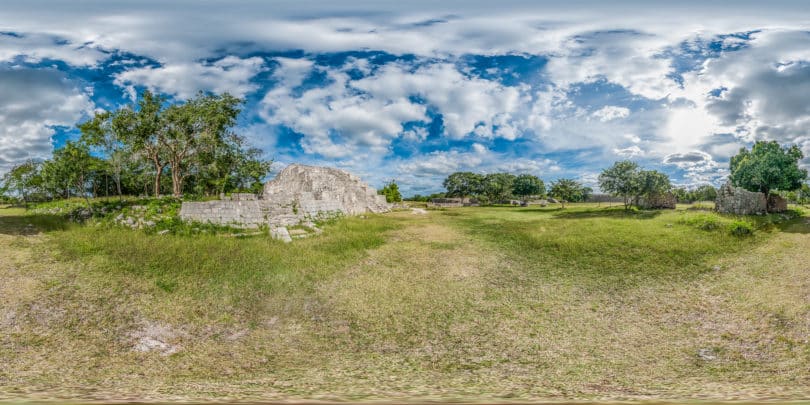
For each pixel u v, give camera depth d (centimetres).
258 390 610
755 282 1234
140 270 1272
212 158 3406
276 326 1012
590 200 6475
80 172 2153
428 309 1113
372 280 1345
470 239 2128
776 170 2802
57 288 1112
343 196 3375
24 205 2862
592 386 648
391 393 593
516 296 1225
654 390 619
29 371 743
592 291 1262
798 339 848
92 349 854
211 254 1453
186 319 1014
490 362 805
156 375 738
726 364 779
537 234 2125
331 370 763
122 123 2706
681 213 2667
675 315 1062
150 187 4525
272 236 1853
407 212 4078
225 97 3212
